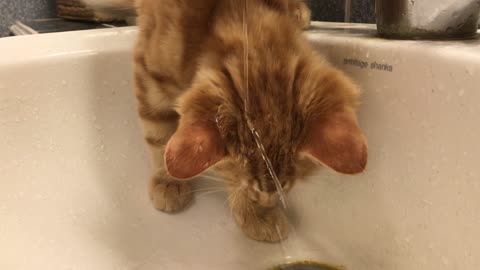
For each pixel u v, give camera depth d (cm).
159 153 32
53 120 30
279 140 22
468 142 20
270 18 26
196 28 26
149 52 29
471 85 20
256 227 31
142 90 30
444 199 22
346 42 27
